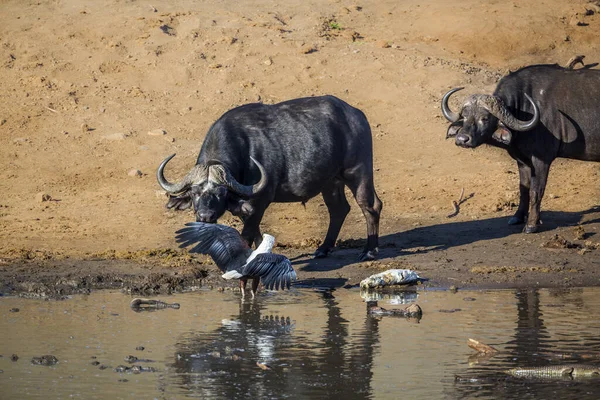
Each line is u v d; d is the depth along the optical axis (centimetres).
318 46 9806
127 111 8594
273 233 6444
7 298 4825
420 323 4316
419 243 6141
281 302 4756
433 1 11219
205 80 9125
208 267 5534
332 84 9162
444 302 4766
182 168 7744
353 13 10875
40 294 4925
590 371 3559
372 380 3466
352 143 5575
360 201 5669
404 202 7144
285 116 5434
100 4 10388
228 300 4803
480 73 9562
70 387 3347
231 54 9506
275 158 5325
